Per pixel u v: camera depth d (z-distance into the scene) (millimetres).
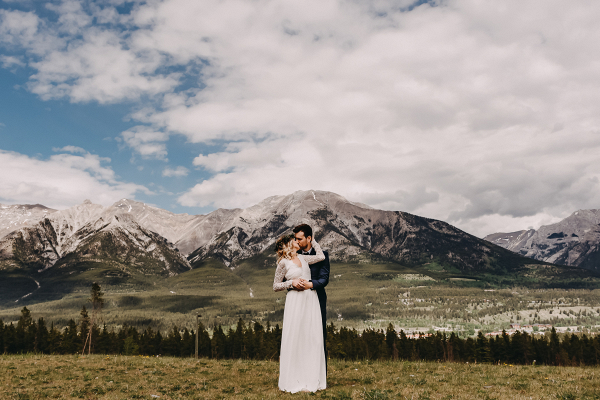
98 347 110812
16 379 13938
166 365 18016
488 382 11977
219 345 109938
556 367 16891
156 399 10516
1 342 105438
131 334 121688
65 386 12703
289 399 9258
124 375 14891
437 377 13172
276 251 11039
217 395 10523
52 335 112438
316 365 10531
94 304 111500
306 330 10625
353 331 109000
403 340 105062
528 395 9680
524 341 98250
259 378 13570
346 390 10289
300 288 10711
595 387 10898
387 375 13898
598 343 96688
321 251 11109
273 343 105125
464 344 103312
